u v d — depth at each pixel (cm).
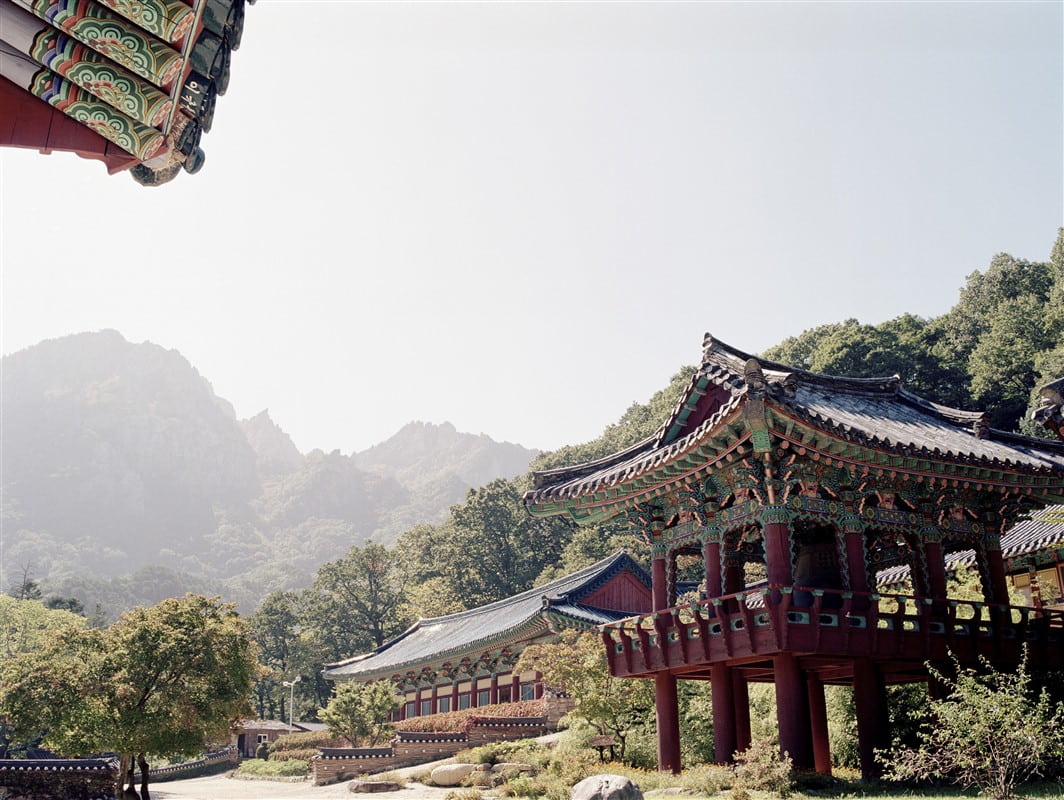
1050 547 3653
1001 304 9250
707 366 2725
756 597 2377
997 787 1894
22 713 2983
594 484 2798
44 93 630
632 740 3369
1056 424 2845
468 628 7062
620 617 5366
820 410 2633
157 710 3005
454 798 3061
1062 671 2688
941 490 2714
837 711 3200
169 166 692
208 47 612
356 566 12325
